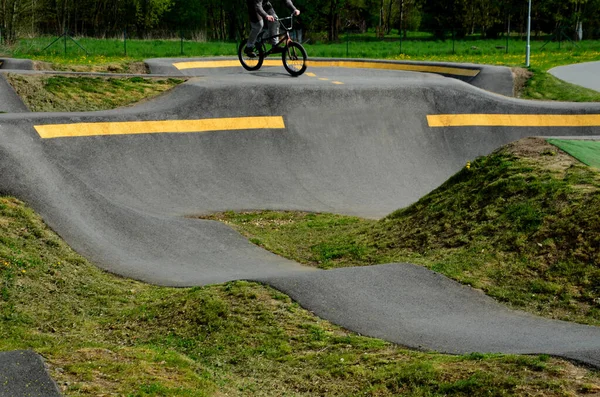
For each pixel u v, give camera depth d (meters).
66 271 11.04
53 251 11.60
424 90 21.33
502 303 9.36
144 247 12.79
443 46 54.56
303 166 18.34
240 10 61.72
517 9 67.81
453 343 7.73
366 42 60.59
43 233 11.99
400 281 9.98
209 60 28.89
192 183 17.00
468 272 10.26
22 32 37.31
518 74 27.78
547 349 7.14
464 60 39.59
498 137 20.47
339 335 8.27
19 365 6.39
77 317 9.66
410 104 20.86
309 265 12.37
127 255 12.35
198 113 18.89
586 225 10.30
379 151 19.31
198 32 61.50
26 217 12.25
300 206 16.62
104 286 10.84
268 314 8.85
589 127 21.08
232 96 19.56
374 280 9.95
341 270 10.34
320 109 19.97
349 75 27.86
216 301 9.23
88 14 57.88
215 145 18.25
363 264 11.88
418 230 12.38
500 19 71.19
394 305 9.12
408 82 21.81
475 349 7.48
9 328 8.84
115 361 7.02
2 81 19.91
